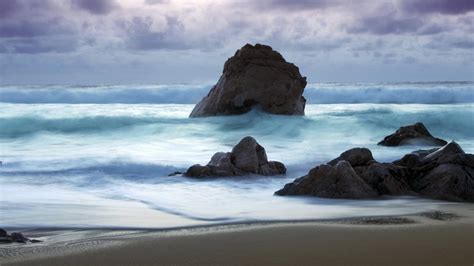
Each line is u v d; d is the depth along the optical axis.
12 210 11.44
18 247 8.38
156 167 16.69
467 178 12.78
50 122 26.73
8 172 16.06
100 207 11.84
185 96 49.78
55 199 12.66
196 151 20.50
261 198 12.84
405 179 13.18
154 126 26.56
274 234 9.16
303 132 25.48
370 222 10.11
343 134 25.17
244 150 16.11
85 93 48.19
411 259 7.74
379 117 28.27
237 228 9.70
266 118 27.88
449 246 8.36
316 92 49.69
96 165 17.02
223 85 30.00
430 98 47.91
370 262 7.62
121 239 8.91
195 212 11.29
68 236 9.31
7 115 28.06
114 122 27.08
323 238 8.85
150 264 7.60
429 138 21.39
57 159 18.23
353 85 60.75
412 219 10.36
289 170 16.62
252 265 7.54
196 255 7.99
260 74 29.66
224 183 14.72
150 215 11.03
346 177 12.82
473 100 47.75
